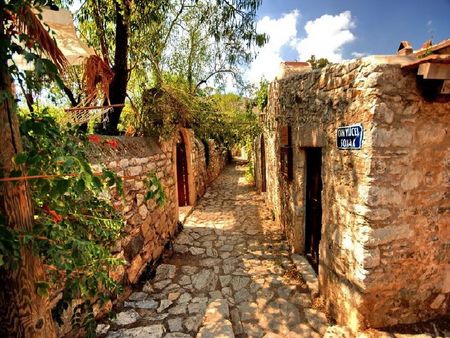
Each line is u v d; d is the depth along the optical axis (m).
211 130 9.40
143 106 5.28
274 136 6.43
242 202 9.09
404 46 3.00
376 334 2.54
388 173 2.40
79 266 1.76
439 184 2.53
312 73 3.61
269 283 3.89
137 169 4.02
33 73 1.55
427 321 2.70
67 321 2.39
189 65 10.43
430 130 2.42
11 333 1.33
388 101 2.31
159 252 4.79
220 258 4.79
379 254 2.49
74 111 3.21
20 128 1.39
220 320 3.03
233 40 5.73
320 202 4.02
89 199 2.12
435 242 2.60
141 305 3.33
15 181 1.25
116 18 4.52
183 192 8.41
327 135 3.20
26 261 1.32
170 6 5.46
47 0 1.46
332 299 3.14
